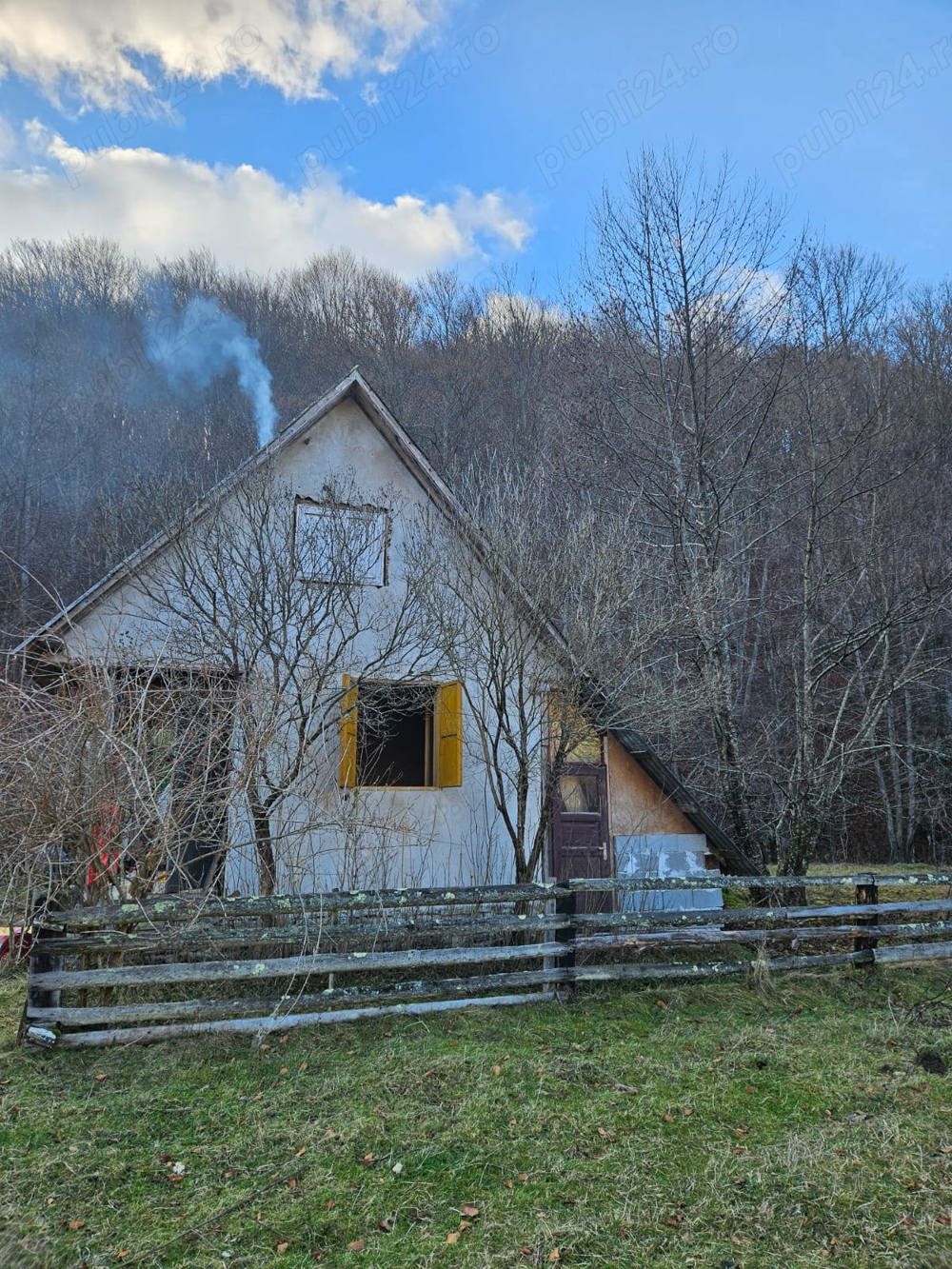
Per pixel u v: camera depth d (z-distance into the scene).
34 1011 5.97
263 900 6.60
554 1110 5.55
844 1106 5.87
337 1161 4.83
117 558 10.43
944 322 24.17
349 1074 5.89
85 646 8.11
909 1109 5.85
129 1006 6.13
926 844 25.19
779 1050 6.79
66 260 33.28
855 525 15.01
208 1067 5.87
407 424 23.55
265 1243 4.14
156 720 7.13
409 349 31.05
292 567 8.86
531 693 9.11
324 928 6.76
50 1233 4.12
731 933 8.48
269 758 9.02
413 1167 4.81
